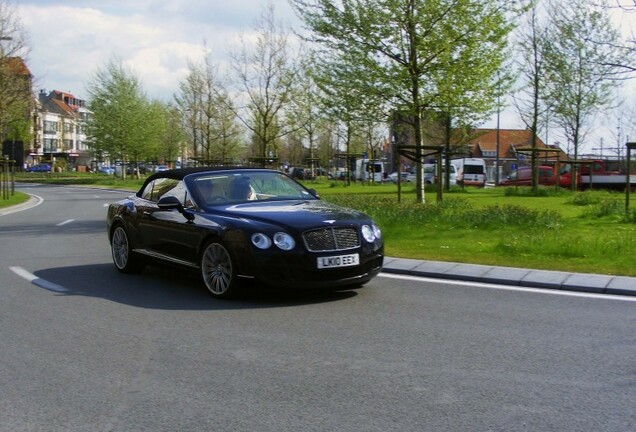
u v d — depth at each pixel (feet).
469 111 68.28
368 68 66.95
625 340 19.43
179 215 27.76
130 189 153.17
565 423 13.20
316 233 24.13
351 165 189.16
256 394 15.02
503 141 285.64
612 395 14.80
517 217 48.19
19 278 31.04
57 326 21.52
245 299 25.48
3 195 103.76
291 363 17.33
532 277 28.37
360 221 25.75
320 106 74.64
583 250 34.68
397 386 15.47
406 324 21.43
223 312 23.29
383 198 70.54
